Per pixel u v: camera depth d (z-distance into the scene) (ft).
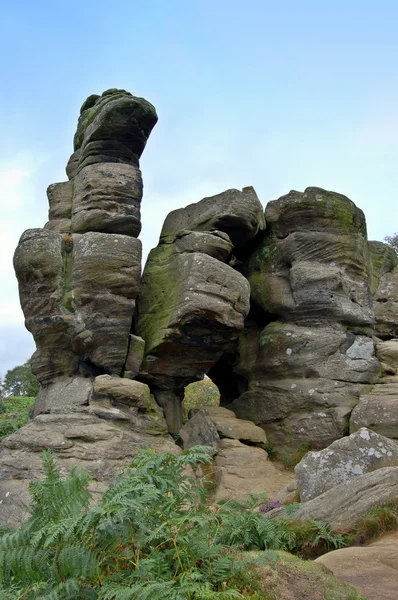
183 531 12.82
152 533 11.98
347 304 50.01
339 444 31.04
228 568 12.50
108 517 11.51
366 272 53.01
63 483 12.56
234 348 55.16
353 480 26.22
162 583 10.57
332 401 46.52
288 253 52.42
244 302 45.50
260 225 52.01
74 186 49.49
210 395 87.86
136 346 45.29
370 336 51.39
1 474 35.29
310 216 52.24
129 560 11.87
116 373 44.09
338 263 51.42
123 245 44.50
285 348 50.31
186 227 51.49
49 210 50.42
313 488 29.53
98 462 35.19
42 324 43.83
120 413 40.19
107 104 47.39
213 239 47.62
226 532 16.44
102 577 11.21
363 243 53.26
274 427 49.11
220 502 17.24
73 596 10.93
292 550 22.58
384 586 15.52
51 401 42.55
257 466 42.24
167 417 47.60
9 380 147.02
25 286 44.96
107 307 43.75
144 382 47.67
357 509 24.39
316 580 13.57
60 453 35.78
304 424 47.01
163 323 45.75
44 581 11.39
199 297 43.55
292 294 51.39
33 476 34.24
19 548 11.21
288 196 53.16
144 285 49.16
